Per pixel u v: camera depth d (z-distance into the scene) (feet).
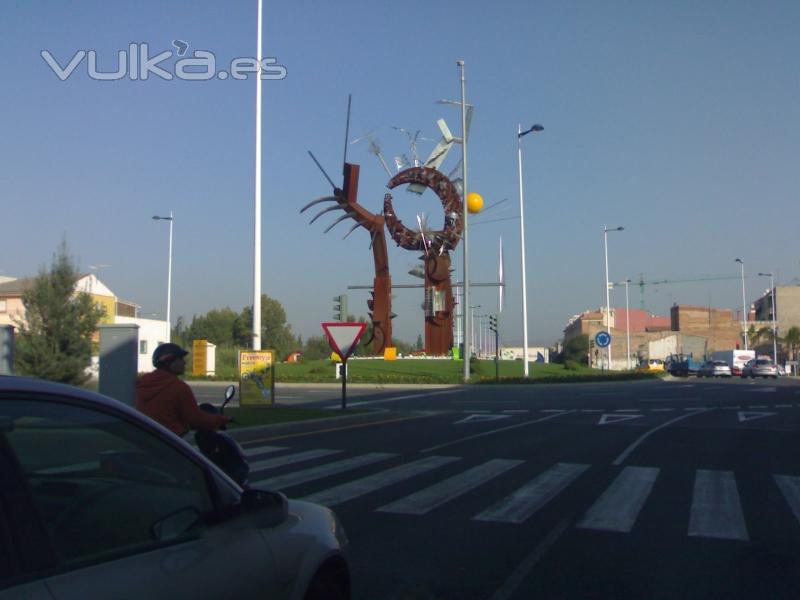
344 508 30.71
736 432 60.29
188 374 149.79
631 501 32.50
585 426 64.69
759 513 30.37
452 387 132.26
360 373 155.53
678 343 361.92
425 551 24.57
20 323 69.56
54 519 9.83
